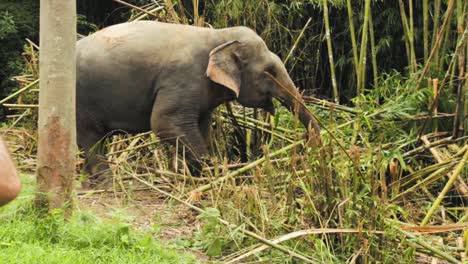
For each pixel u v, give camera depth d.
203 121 10.88
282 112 11.73
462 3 11.81
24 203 7.64
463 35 10.54
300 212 7.90
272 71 10.78
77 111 10.38
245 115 11.60
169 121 10.29
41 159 7.58
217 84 10.55
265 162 8.48
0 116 19.62
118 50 10.34
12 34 21.66
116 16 22.56
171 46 10.41
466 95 10.65
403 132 10.72
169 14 12.16
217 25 13.61
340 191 7.73
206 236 7.65
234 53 10.55
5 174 2.43
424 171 9.43
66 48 7.49
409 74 12.07
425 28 11.88
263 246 7.12
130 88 10.32
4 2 22.45
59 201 7.57
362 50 11.80
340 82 15.91
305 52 15.84
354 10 15.67
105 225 7.41
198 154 10.32
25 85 12.68
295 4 14.85
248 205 7.68
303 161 8.03
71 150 7.63
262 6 13.87
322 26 15.66
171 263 7.02
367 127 10.74
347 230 7.34
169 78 10.30
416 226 7.99
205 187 8.76
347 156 7.98
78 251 6.93
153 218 8.46
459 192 9.73
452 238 8.63
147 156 11.40
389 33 15.57
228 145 11.73
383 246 7.38
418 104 10.88
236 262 7.29
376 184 7.53
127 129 10.62
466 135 10.67
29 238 7.13
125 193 8.72
